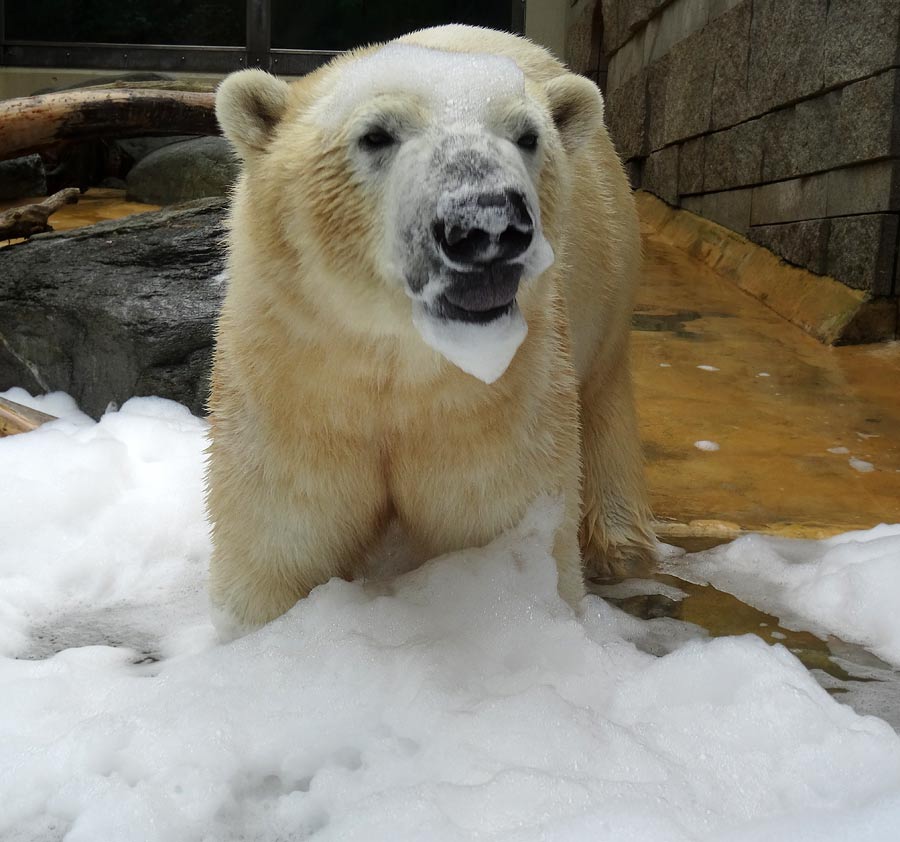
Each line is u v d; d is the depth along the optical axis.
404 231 1.66
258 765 1.89
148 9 12.53
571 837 1.56
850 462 4.02
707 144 8.64
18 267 4.73
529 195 1.63
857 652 2.49
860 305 5.73
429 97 1.76
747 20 7.64
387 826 1.62
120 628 2.62
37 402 4.52
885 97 5.55
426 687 1.99
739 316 6.45
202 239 4.78
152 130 6.73
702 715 1.95
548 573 2.27
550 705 1.91
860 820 1.60
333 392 2.03
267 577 2.25
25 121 6.27
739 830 1.59
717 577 2.97
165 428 3.79
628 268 3.10
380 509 2.31
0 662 2.32
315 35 12.94
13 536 3.01
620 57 11.91
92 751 1.87
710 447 4.17
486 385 2.04
